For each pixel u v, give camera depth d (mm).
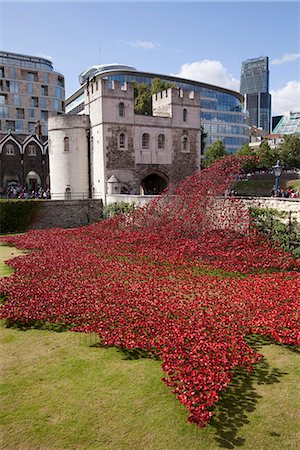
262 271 16109
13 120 80062
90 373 8664
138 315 11039
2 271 17406
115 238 23984
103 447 6477
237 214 19938
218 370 8023
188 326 10016
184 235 21453
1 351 9812
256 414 7156
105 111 37844
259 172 63250
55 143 41375
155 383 8188
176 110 41156
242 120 109562
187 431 6785
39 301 12438
